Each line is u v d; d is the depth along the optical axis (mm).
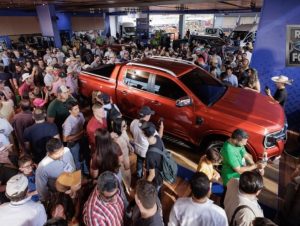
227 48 14656
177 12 23844
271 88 6156
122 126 3295
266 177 4160
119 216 2160
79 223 2516
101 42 17500
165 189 3961
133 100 5039
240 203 2098
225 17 29844
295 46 5582
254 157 3797
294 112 5965
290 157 4762
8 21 18984
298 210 2701
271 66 5984
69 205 2428
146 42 21750
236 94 4664
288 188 2877
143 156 3465
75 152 3719
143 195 1778
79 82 6270
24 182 2090
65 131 3611
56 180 2512
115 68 5445
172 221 2102
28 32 20641
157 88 4691
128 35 28219
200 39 17203
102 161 2674
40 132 3375
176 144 4957
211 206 2000
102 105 3451
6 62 9750
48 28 14914
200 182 1951
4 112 4805
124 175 3533
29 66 7879
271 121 3812
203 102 4234
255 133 3670
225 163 3010
